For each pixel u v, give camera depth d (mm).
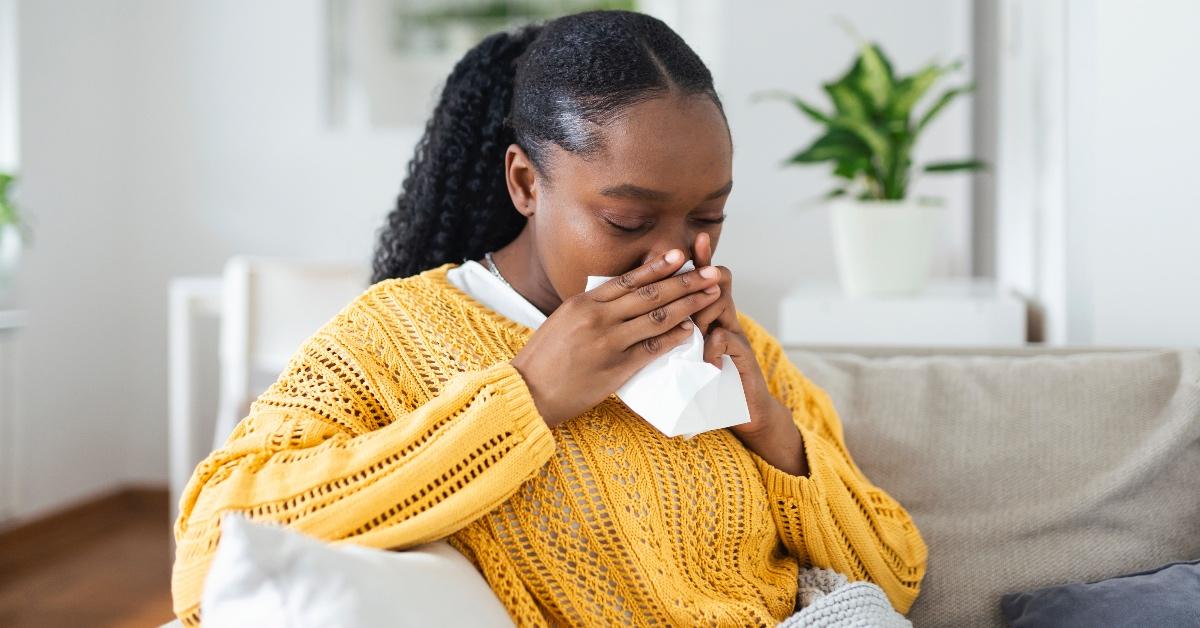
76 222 3494
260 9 3641
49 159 3365
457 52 3576
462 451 862
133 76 3713
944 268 3244
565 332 893
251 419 933
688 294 915
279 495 852
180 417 2957
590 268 943
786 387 1190
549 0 3523
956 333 2156
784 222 3395
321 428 901
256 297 2676
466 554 954
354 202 3633
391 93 3617
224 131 3686
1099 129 1779
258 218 3688
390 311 1005
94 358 3596
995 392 1324
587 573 940
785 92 3365
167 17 3688
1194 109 1735
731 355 991
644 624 949
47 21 3346
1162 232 1763
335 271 2703
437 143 1206
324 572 734
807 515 1065
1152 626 1063
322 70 3621
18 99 3217
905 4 3285
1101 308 1797
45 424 3344
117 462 3727
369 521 855
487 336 1001
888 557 1138
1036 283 2262
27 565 3045
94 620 2588
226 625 729
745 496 1026
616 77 911
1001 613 1196
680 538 976
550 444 882
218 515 841
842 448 1203
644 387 906
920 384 1351
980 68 3234
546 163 958
